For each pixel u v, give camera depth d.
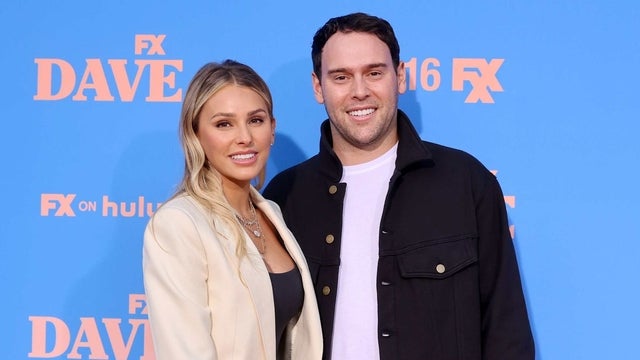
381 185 1.84
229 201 1.72
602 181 2.19
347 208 1.84
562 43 2.20
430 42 2.24
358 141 1.82
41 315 2.28
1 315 2.28
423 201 1.80
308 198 1.91
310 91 2.28
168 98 2.28
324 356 1.75
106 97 2.28
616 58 2.18
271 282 1.65
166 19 2.27
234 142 1.63
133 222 2.28
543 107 2.21
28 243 2.28
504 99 2.22
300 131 2.29
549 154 2.21
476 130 2.23
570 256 2.20
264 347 1.56
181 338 1.48
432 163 1.84
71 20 2.28
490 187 1.82
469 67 2.23
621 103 2.18
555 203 2.21
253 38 2.27
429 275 1.72
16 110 2.28
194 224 1.55
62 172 2.28
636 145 2.18
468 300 1.73
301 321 1.74
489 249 1.77
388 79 1.81
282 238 1.76
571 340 2.20
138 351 2.28
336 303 1.78
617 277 2.18
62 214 2.28
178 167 2.27
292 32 2.27
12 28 2.28
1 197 2.28
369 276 1.77
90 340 2.28
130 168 2.28
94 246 2.28
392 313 1.72
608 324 2.19
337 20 1.86
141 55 2.28
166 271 1.52
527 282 2.21
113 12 2.28
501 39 2.22
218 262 1.54
